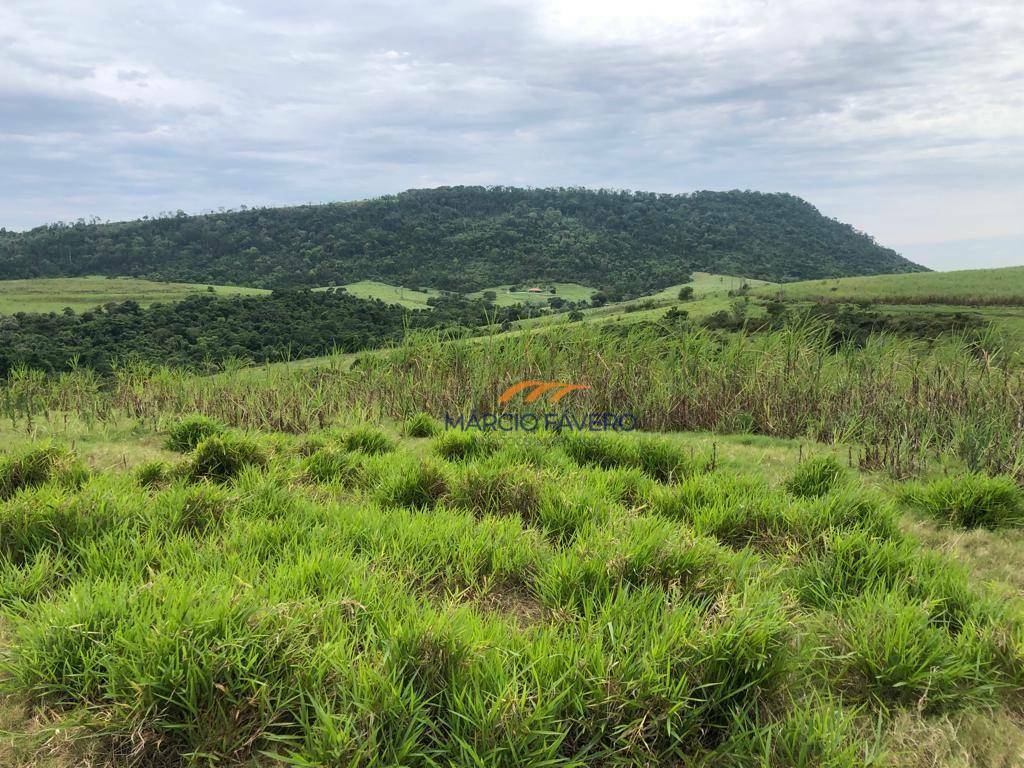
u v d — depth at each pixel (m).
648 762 2.00
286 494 4.40
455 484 4.71
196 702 2.07
